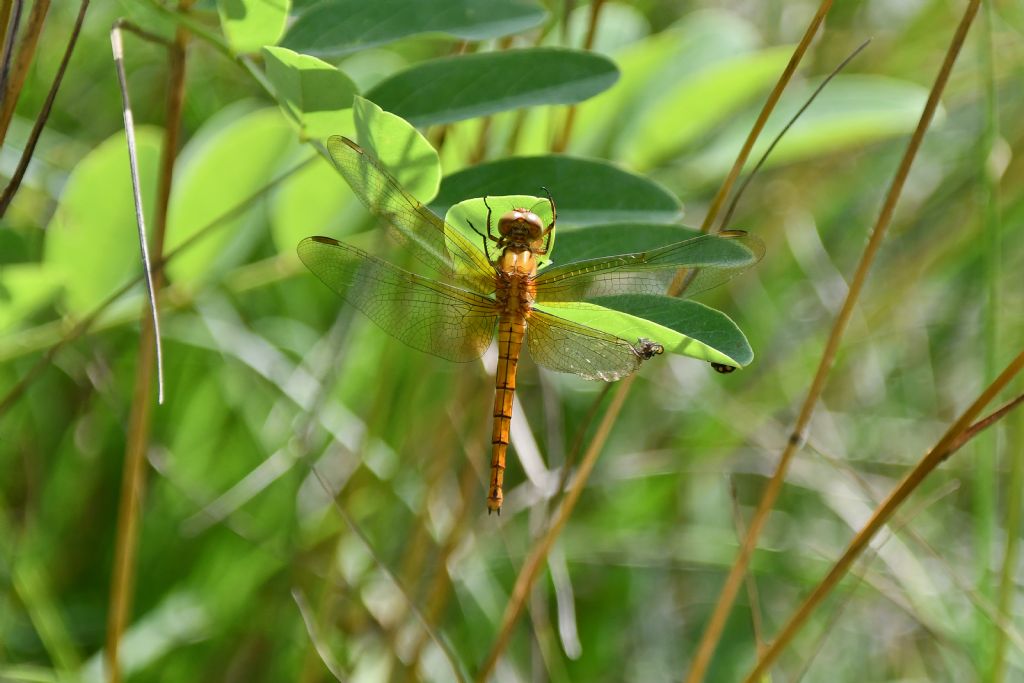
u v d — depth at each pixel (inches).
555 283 36.7
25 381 36.8
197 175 37.3
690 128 37.9
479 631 38.7
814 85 38.2
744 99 37.8
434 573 38.4
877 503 38.3
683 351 35.4
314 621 37.9
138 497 37.0
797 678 37.7
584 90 35.8
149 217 37.3
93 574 38.6
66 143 38.8
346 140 35.4
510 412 37.0
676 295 36.2
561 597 38.0
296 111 35.5
